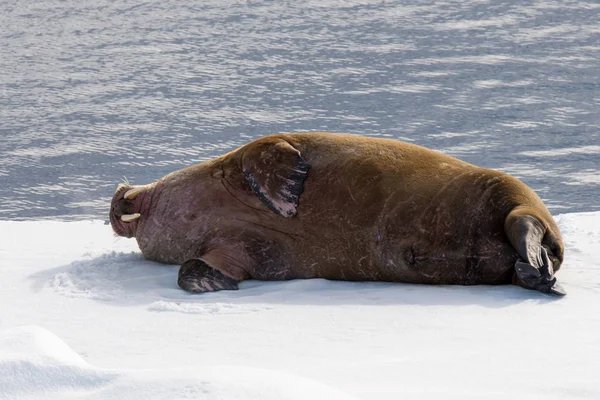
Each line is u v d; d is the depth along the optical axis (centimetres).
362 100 11044
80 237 4425
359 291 3094
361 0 19662
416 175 3269
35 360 1631
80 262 3672
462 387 1844
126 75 12862
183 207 3600
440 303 2827
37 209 6756
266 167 3362
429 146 8744
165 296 3120
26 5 19950
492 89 11519
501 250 3106
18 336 1753
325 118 10138
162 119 10194
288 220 3381
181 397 1477
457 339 2352
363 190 3284
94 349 2409
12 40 15950
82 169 8050
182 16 18200
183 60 13912
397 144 3406
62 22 17800
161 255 3675
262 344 2391
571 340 2277
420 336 2405
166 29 16825
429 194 3209
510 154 8325
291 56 14100
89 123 10000
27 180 7662
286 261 3409
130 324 2684
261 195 3356
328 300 2938
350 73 12738
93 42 15650
